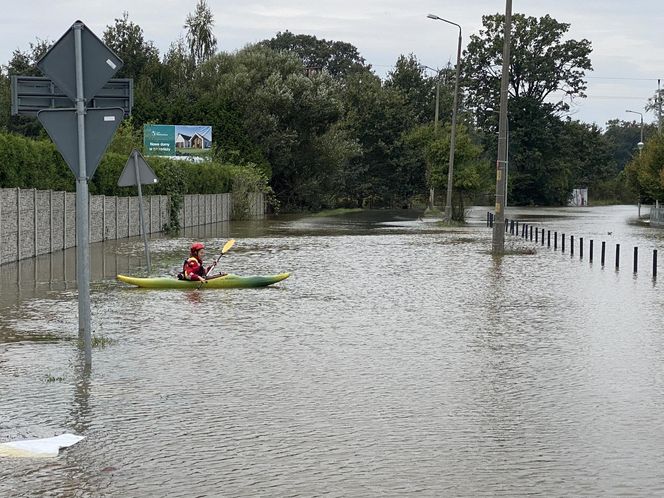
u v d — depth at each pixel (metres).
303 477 8.08
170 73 88.19
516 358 13.56
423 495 7.63
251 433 9.45
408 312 18.42
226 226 57.84
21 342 14.50
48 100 14.70
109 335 15.25
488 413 10.33
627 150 197.00
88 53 12.16
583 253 35.16
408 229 54.00
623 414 10.31
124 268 27.30
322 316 17.75
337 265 29.19
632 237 47.34
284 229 53.75
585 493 7.70
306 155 85.31
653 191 63.47
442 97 116.12
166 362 12.99
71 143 12.31
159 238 43.84
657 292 22.22
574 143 130.88
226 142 78.50
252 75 83.12
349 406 10.59
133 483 7.91
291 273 26.42
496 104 114.25
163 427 9.65
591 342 15.00
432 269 28.05
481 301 20.28
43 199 32.06
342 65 149.12
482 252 35.34
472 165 65.31
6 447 8.88
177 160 57.50
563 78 115.62
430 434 9.46
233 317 17.50
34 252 31.16
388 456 8.70
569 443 9.17
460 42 61.84
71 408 10.39
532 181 117.44
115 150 55.50
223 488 7.78
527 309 19.02
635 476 8.16
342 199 104.12
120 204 43.44
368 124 103.12
